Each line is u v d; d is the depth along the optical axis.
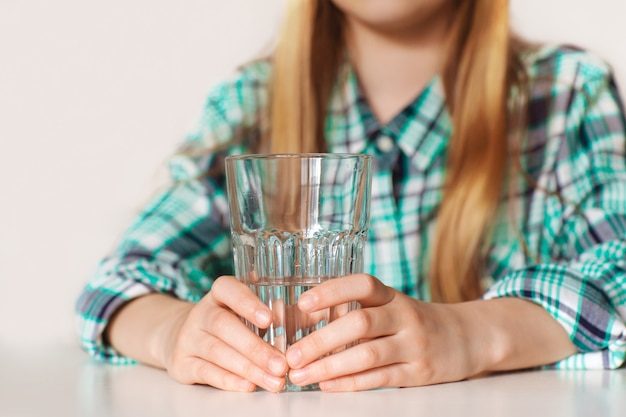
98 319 0.81
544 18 1.37
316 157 0.61
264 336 0.63
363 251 0.64
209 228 1.13
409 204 1.15
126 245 1.03
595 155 1.16
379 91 1.18
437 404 0.58
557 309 0.75
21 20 1.50
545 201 1.16
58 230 1.44
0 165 1.43
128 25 1.45
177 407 0.58
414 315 0.65
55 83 1.46
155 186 1.44
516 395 0.61
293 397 0.61
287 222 0.62
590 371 0.74
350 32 1.18
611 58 1.37
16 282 1.41
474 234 1.12
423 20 1.15
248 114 1.29
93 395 0.64
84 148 1.45
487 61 1.15
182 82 1.44
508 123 1.18
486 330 0.71
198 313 0.67
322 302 0.61
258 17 1.41
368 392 0.63
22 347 0.92
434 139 1.15
